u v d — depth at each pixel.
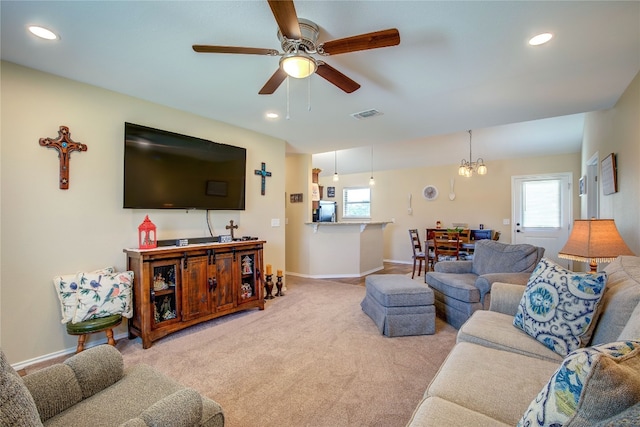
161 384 1.38
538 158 6.32
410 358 2.50
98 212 2.81
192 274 3.07
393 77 2.60
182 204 3.33
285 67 1.84
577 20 1.84
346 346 2.73
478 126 4.06
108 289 2.55
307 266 5.88
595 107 3.33
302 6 1.71
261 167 4.39
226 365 2.39
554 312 1.65
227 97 3.04
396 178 7.93
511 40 2.05
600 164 3.79
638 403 0.65
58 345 2.58
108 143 2.87
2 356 0.90
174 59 2.30
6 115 2.34
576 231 2.38
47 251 2.53
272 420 1.76
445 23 1.87
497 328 1.86
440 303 3.49
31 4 1.68
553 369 1.43
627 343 0.82
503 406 1.18
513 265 3.28
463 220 7.04
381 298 3.05
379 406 1.88
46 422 1.12
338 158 7.61
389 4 1.70
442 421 1.08
